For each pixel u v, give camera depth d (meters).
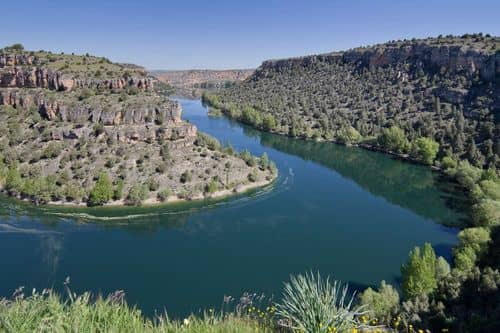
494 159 128.62
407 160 158.62
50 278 69.94
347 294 64.81
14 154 121.75
